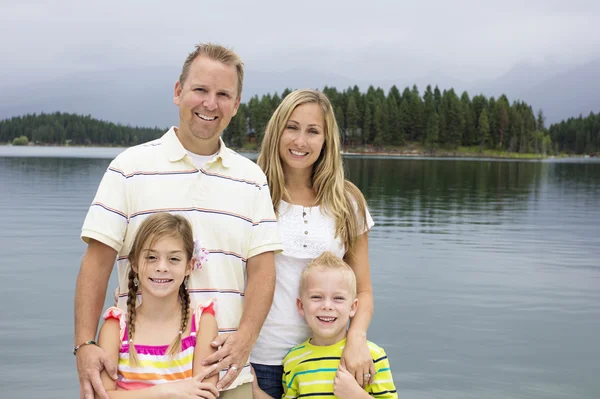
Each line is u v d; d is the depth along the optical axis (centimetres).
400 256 963
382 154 9644
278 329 312
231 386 268
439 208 1752
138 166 265
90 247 259
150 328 257
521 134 10250
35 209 1481
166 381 252
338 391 285
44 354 501
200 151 273
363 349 289
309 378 296
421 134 9894
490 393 446
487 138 9912
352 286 301
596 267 902
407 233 1230
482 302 692
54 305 642
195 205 268
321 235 317
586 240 1174
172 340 256
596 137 11994
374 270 851
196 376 251
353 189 334
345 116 9638
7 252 936
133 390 245
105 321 256
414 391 448
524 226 1377
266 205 285
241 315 276
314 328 298
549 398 439
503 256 982
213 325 263
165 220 252
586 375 480
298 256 312
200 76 264
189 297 263
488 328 596
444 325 603
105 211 257
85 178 2628
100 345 253
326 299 295
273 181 321
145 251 250
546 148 11088
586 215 1628
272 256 283
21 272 796
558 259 964
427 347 540
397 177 3356
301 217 320
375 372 293
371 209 1692
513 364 503
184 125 270
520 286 772
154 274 250
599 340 564
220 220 270
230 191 274
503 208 1795
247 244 278
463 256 973
